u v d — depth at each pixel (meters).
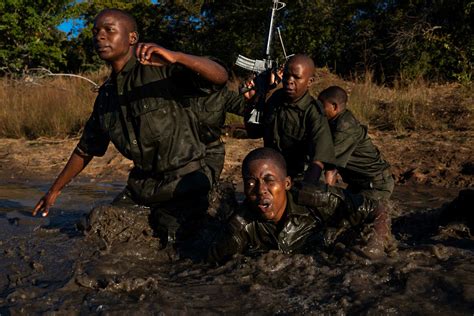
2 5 21.36
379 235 3.79
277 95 4.93
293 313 2.97
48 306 3.14
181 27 25.05
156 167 4.39
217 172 4.76
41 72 18.52
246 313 2.99
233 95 5.02
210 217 4.54
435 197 6.57
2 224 5.21
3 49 21.62
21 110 12.26
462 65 15.92
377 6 19.27
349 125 4.99
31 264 3.88
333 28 19.91
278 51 19.72
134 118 4.32
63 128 11.70
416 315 2.90
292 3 20.02
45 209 4.84
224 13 22.94
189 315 2.98
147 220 4.49
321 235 3.99
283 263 3.65
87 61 26.23
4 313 3.07
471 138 9.36
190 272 3.71
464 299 3.04
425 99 11.73
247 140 10.03
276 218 3.82
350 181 5.53
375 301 3.05
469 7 16.11
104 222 4.47
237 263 3.75
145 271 3.77
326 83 14.35
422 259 3.72
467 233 4.64
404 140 9.57
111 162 8.92
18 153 9.91
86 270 3.71
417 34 17.06
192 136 4.47
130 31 4.29
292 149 4.81
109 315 2.98
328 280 3.41
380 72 17.78
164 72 4.31
